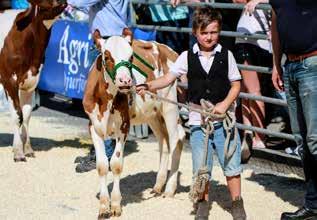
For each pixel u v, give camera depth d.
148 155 12.86
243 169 12.07
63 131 14.78
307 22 8.77
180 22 15.25
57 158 12.63
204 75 8.88
